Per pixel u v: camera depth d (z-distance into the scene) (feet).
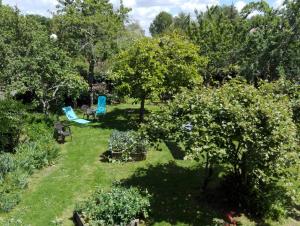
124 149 40.91
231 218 29.14
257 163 28.02
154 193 33.60
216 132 27.68
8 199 31.09
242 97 29.63
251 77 62.80
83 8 65.16
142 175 37.73
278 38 59.57
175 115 30.58
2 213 29.84
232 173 32.65
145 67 51.52
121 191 30.27
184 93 32.01
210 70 73.67
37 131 45.55
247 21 69.36
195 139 27.61
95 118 59.26
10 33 53.21
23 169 36.37
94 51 63.82
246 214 30.37
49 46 54.24
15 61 50.65
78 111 65.62
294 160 26.71
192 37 74.33
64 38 63.26
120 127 55.21
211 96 29.99
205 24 73.31
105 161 41.65
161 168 39.63
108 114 63.77
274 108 28.12
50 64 52.70
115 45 65.62
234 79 32.76
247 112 27.81
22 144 42.29
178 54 53.31
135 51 52.26
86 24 62.03
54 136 48.80
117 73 52.75
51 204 31.53
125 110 67.15
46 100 56.34
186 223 28.96
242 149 28.58
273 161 27.09
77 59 64.69
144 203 29.09
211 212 30.55
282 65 60.03
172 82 53.36
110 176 37.42
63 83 55.31
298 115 34.22
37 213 30.04
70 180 36.42
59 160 41.78
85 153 44.16
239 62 68.64
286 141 27.12
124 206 27.71
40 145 41.96
